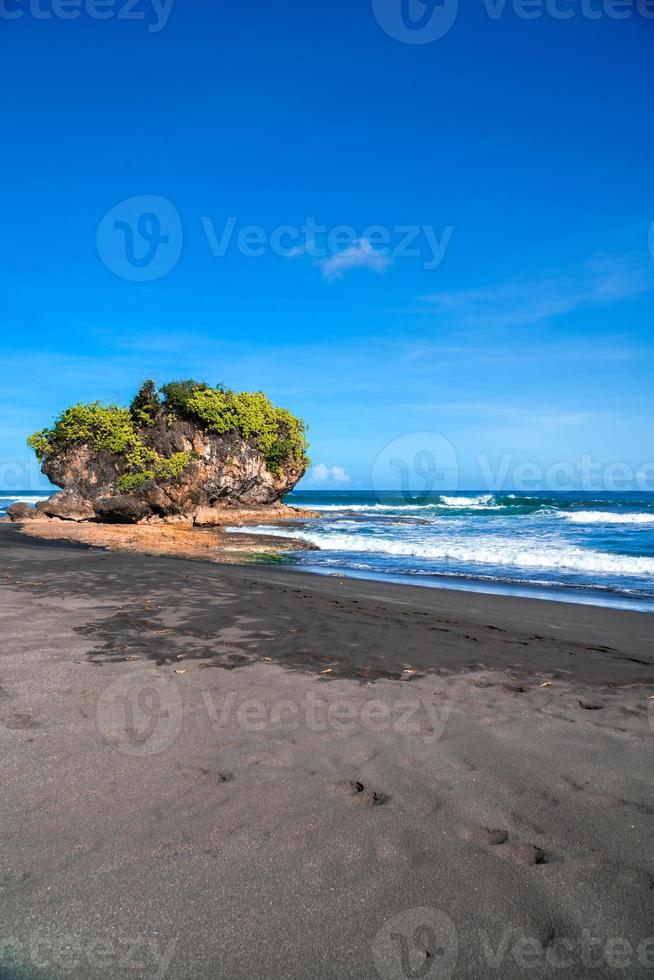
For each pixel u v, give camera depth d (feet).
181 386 132.05
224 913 7.31
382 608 30.12
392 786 10.62
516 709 14.85
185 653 19.25
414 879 7.99
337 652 20.13
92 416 123.34
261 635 22.13
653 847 8.79
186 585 33.60
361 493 446.60
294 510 142.10
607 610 32.76
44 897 7.54
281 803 9.93
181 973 6.43
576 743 12.68
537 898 7.66
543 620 29.68
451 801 10.11
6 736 12.40
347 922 7.20
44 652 18.79
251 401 141.08
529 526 101.71
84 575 36.76
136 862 8.24
